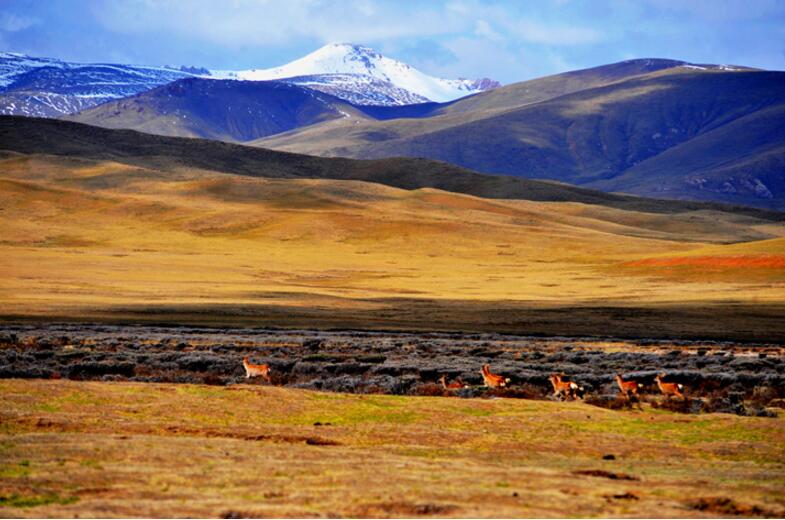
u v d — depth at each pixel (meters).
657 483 69.56
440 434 92.00
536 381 144.25
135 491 61.84
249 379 143.75
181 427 90.94
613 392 134.25
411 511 57.19
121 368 150.75
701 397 136.00
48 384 111.88
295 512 56.62
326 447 83.44
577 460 81.38
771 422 100.25
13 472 67.00
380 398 112.06
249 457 75.00
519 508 58.31
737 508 60.50
